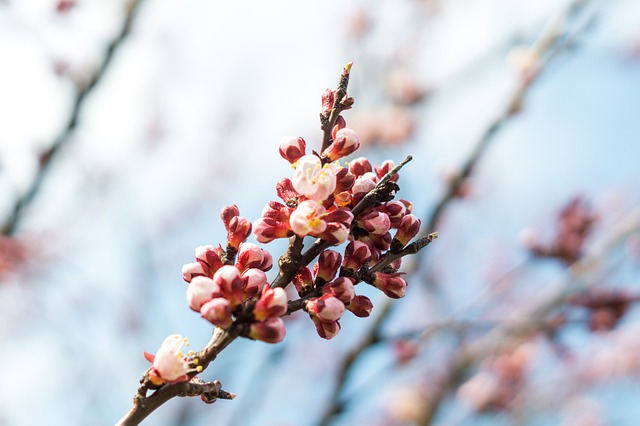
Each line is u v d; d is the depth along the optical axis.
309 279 0.64
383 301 1.08
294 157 0.65
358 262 0.64
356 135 0.64
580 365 2.13
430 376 1.65
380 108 1.65
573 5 1.17
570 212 1.21
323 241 0.64
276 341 0.62
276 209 0.64
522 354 1.58
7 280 1.63
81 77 1.37
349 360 1.08
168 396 0.62
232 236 0.65
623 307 1.17
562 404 2.15
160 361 0.61
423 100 1.62
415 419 1.51
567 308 1.19
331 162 0.64
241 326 0.62
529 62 1.16
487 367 1.61
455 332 1.20
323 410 1.10
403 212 0.66
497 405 1.59
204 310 0.61
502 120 1.13
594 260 1.28
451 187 1.12
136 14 1.39
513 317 1.17
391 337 1.06
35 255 1.62
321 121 0.65
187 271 0.65
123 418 0.62
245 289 0.63
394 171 0.64
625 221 1.31
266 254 0.65
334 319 0.63
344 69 0.65
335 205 0.64
